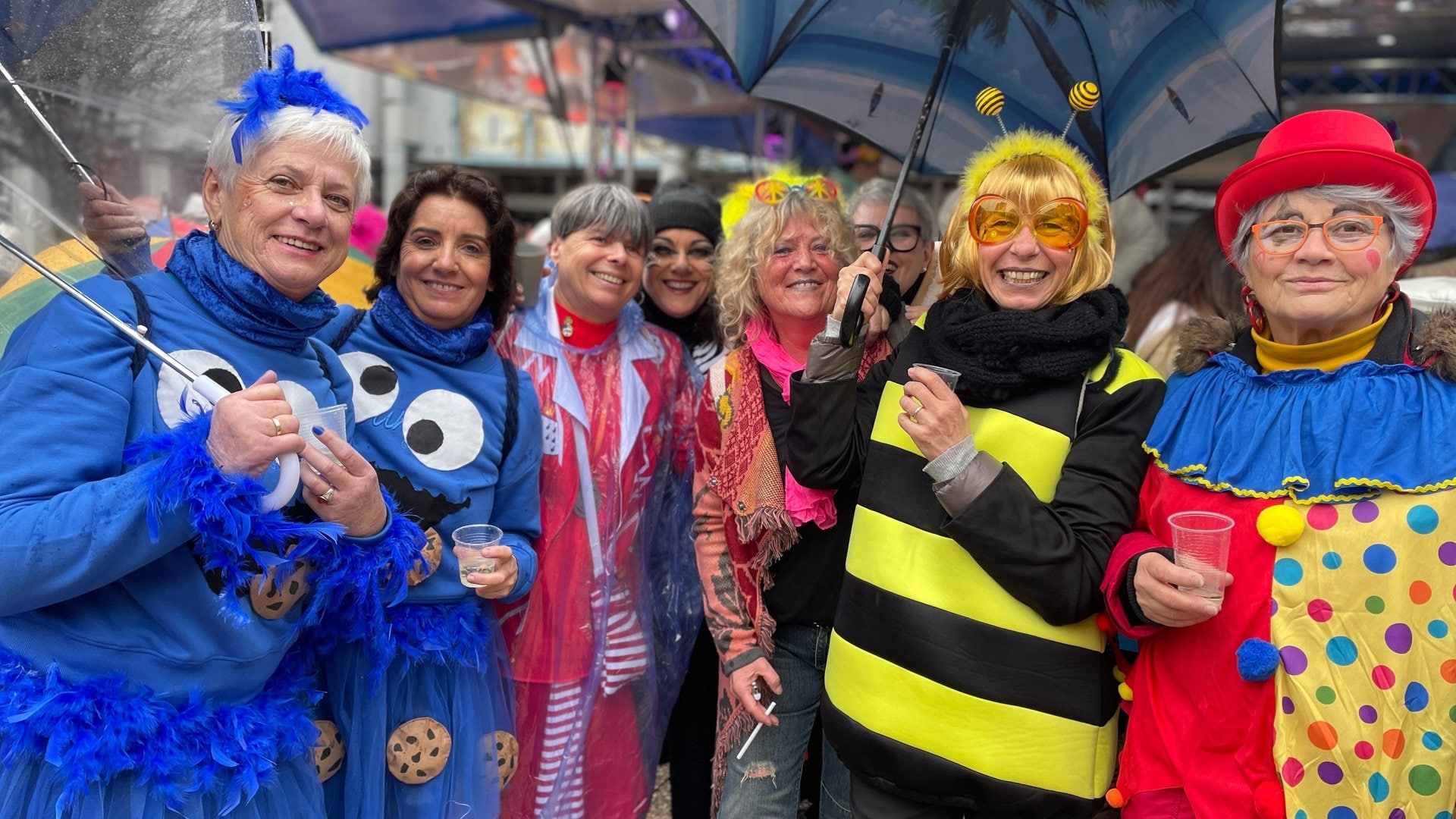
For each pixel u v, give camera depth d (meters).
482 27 7.57
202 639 1.79
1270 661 1.78
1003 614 1.99
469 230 2.37
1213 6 2.31
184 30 1.97
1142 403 2.05
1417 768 1.73
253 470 1.69
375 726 2.23
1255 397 1.93
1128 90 2.50
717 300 2.99
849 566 2.19
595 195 2.79
